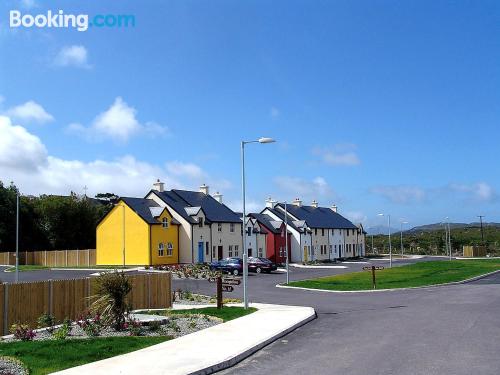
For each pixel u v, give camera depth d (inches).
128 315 675.4
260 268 2014.0
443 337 550.3
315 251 3129.9
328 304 952.3
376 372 401.7
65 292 733.3
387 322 682.2
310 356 479.5
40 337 598.5
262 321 695.7
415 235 5017.2
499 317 690.8
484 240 3934.5
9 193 2763.3
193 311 823.7
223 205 2699.3
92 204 3245.6
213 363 440.5
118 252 2229.3
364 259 3412.9
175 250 2284.7
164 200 2351.1
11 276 1770.4
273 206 3137.3
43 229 2898.6
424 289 1221.1
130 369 420.5
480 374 386.9
